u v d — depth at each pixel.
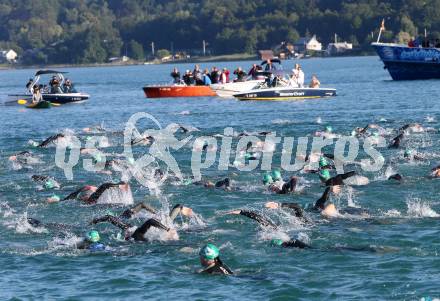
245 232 29.88
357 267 24.98
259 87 99.19
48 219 33.31
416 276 23.81
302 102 91.00
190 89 109.62
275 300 22.30
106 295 23.30
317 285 23.44
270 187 37.56
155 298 22.84
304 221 30.86
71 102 104.44
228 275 24.67
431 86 107.56
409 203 33.91
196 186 39.22
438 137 53.16
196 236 29.52
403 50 123.12
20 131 69.25
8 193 38.94
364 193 36.25
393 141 49.69
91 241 28.50
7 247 28.84
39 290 23.94
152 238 29.06
